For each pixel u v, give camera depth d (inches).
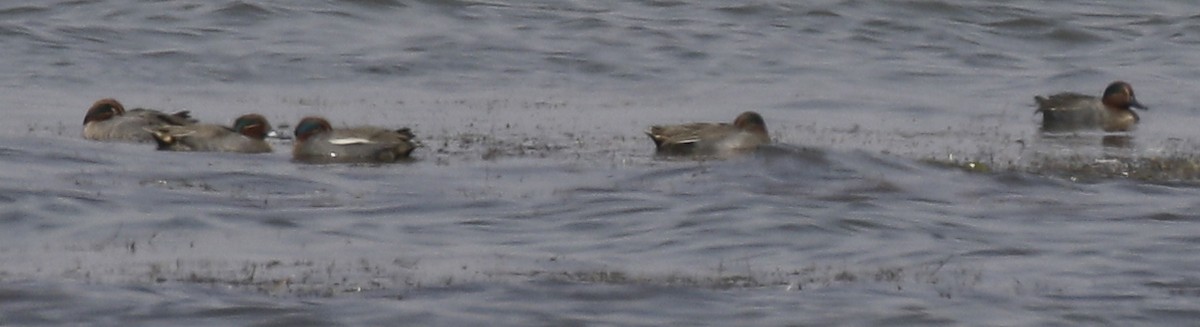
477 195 1462.8
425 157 1697.8
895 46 2755.9
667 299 1089.4
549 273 1157.1
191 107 2191.2
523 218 1363.2
